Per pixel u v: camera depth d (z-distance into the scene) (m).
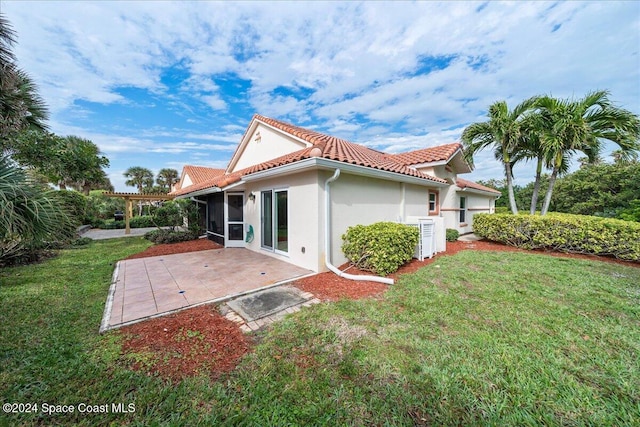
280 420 2.10
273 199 8.12
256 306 4.33
